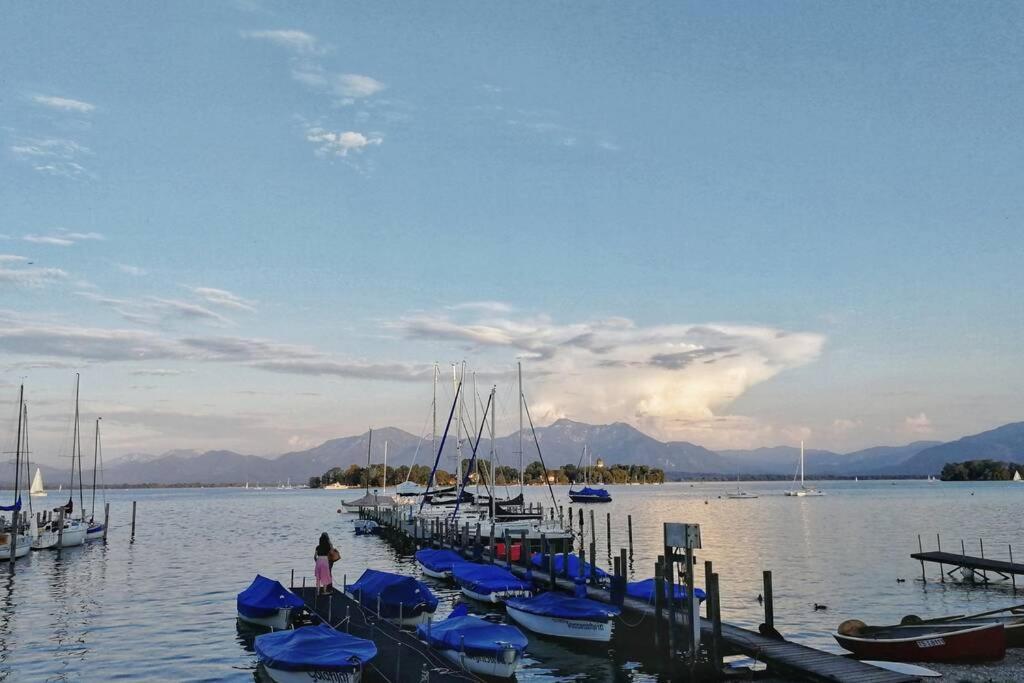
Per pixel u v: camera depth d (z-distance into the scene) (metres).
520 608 34.34
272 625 34.06
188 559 65.56
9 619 38.62
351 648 24.42
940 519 111.06
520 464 76.00
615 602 34.28
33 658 30.69
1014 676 25.53
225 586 49.78
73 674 28.42
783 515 127.94
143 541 83.62
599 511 143.50
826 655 24.86
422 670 25.20
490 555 50.94
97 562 63.25
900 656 27.59
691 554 26.75
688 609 26.61
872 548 71.38
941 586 48.00
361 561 65.31
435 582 49.03
